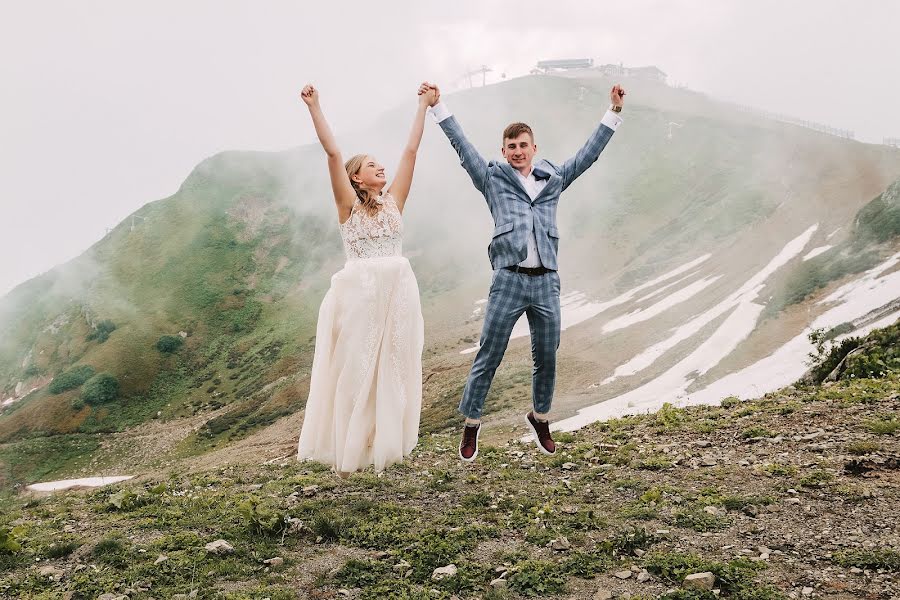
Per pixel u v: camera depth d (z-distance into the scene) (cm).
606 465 808
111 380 15050
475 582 478
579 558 497
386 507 667
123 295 18912
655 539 527
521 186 600
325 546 572
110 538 609
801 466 691
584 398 6831
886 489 584
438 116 638
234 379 15862
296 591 480
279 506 705
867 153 15400
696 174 18262
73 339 17288
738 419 980
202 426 12862
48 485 11275
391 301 611
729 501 591
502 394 7262
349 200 613
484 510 652
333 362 613
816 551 480
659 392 6612
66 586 504
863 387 1109
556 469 823
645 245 15125
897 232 8444
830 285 8188
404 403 612
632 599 429
